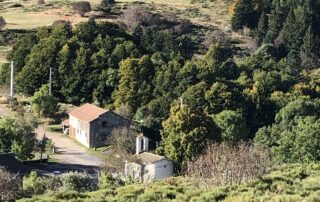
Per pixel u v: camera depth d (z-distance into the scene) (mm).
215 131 46250
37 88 72438
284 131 48062
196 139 44219
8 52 83625
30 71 72875
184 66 68438
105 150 53812
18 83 73562
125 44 76250
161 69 69250
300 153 41812
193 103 62562
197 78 67625
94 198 17203
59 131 60562
